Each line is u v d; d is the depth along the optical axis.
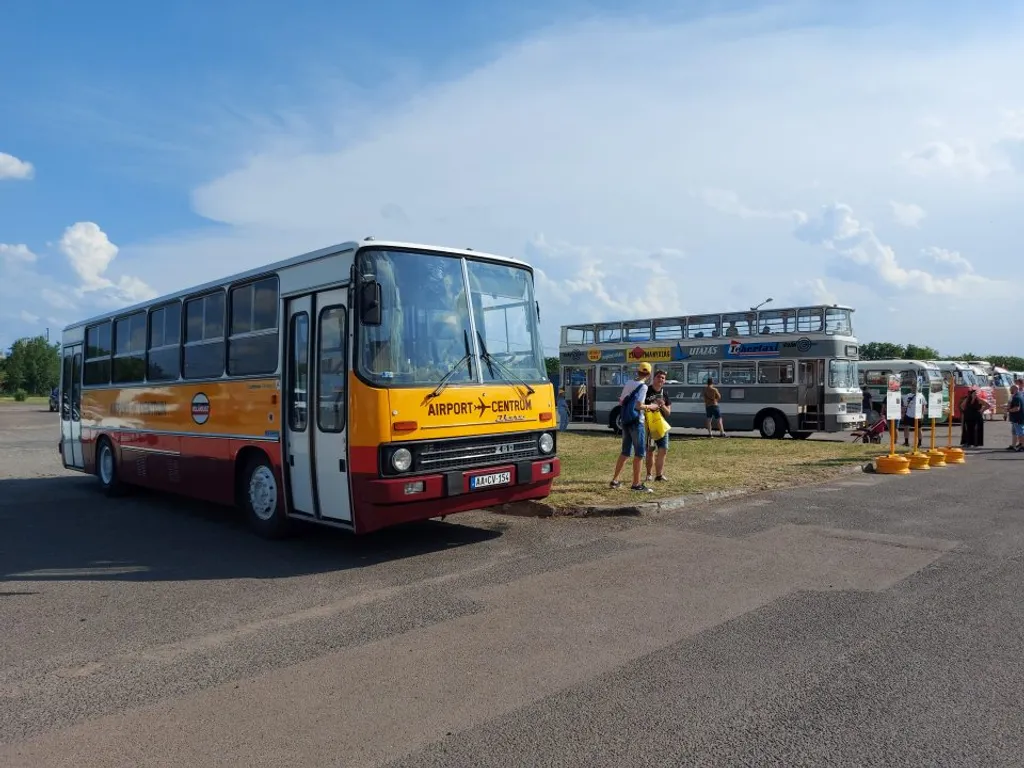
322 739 4.02
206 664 5.13
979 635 5.38
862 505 10.63
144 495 13.45
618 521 9.62
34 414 48.44
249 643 5.53
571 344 29.80
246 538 9.30
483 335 8.52
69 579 7.46
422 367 7.90
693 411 25.83
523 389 8.73
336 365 7.94
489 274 8.75
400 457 7.54
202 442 10.38
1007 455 18.61
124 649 5.47
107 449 13.47
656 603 6.24
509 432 8.52
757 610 6.01
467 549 8.33
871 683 4.57
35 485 14.98
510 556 7.96
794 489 12.10
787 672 4.75
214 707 4.44
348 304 7.70
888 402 14.97
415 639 5.51
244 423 9.45
